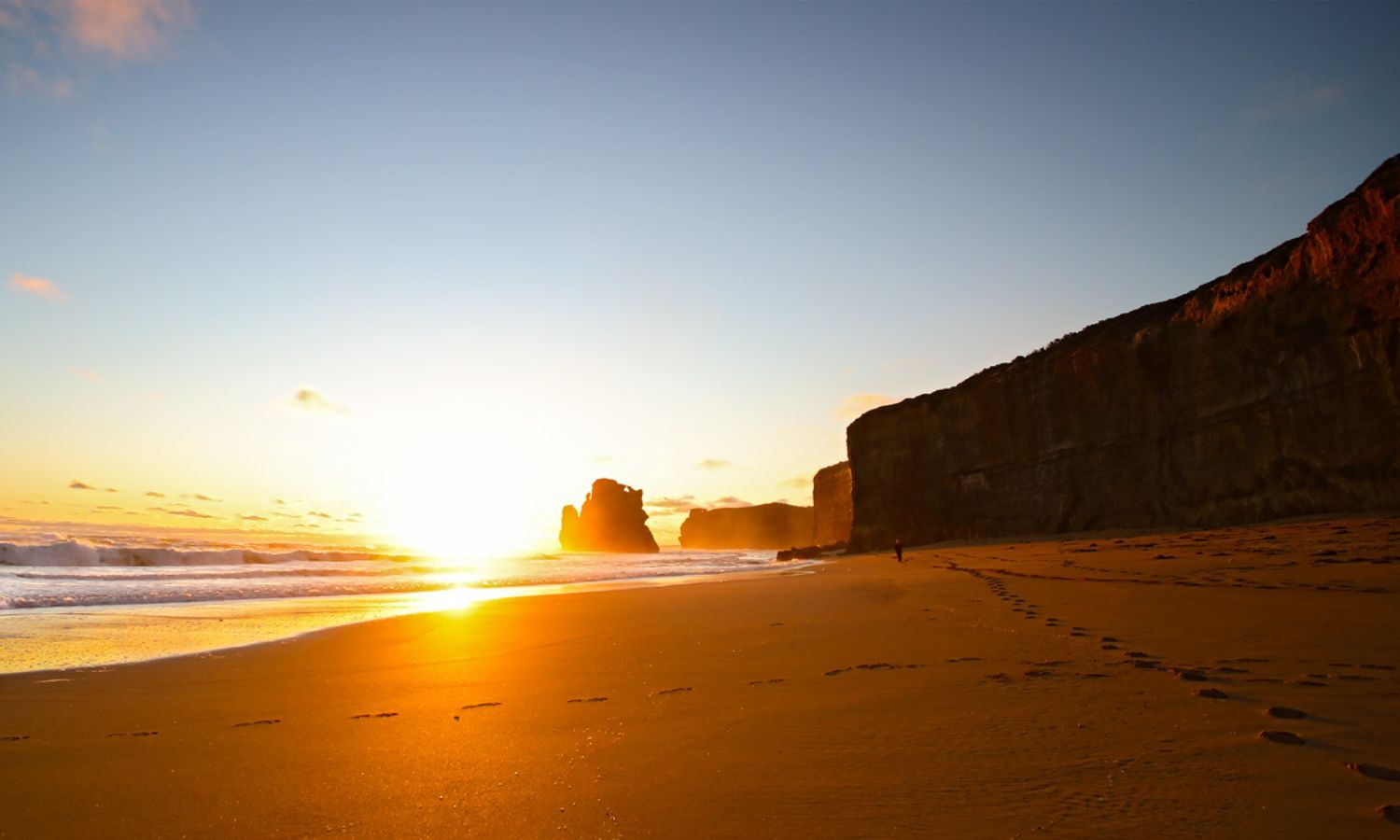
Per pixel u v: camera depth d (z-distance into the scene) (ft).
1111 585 48.29
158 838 14.25
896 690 22.81
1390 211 84.79
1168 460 127.44
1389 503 86.12
